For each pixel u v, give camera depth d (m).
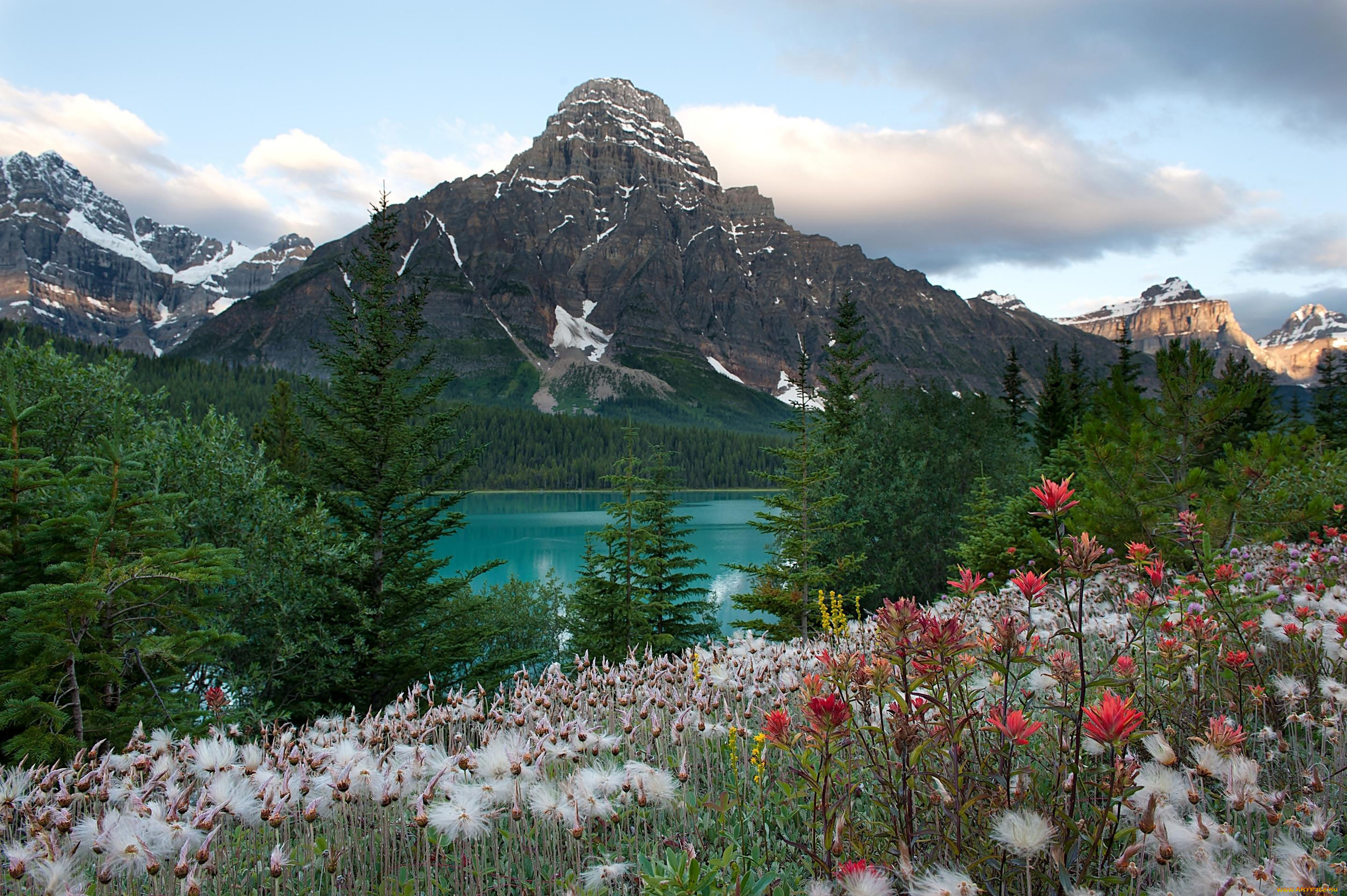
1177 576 4.59
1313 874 1.84
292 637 12.86
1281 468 8.08
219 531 13.03
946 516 25.27
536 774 2.94
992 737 2.56
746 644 5.04
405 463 14.31
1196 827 1.94
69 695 7.43
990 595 5.75
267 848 3.01
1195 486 8.41
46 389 12.12
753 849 2.80
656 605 18.00
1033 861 2.00
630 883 2.70
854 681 2.61
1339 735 2.66
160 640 7.90
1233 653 2.92
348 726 4.16
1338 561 5.47
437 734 3.93
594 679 4.36
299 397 14.56
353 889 2.83
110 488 8.05
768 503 19.23
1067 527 9.25
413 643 14.18
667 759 3.39
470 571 15.16
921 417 29.34
